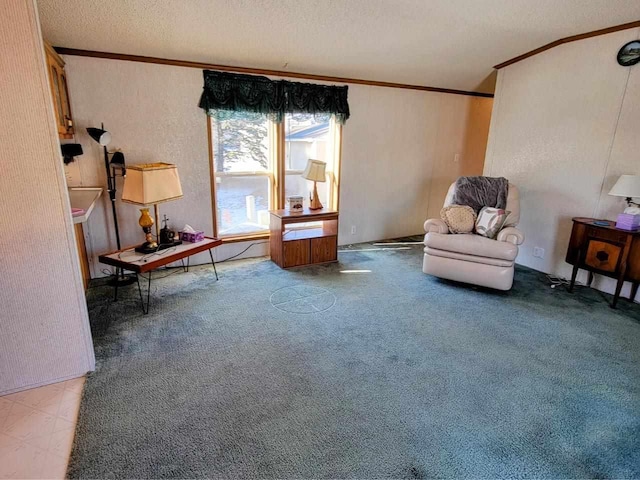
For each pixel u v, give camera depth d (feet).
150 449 5.37
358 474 5.02
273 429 5.79
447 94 17.21
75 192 10.66
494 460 5.29
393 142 16.40
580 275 12.36
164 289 11.14
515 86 13.91
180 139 12.10
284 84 13.08
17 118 5.75
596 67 11.37
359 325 9.16
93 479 4.88
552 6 9.75
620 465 5.25
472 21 10.57
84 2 8.46
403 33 11.19
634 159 10.81
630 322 9.56
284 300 10.52
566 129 12.38
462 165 18.84
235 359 7.63
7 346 6.36
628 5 9.53
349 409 6.25
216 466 5.10
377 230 17.21
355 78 14.55
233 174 13.55
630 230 9.94
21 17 5.50
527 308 10.32
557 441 5.66
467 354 7.97
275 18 9.89
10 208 5.98
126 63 10.91
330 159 15.42
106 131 10.21
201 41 10.64
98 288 11.08
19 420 5.90
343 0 9.26
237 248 14.03
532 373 7.35
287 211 13.39
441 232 11.94
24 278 6.26
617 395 6.75
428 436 5.70
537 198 13.52
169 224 12.56
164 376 7.03
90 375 7.03
